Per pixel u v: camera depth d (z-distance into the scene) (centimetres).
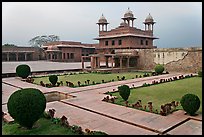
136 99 975
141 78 1797
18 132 569
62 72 2394
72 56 4334
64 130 579
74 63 3747
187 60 2341
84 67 2808
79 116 723
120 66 2562
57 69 2506
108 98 943
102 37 3816
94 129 599
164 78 1786
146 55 2684
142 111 768
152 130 589
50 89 1278
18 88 1335
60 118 675
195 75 1945
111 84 1460
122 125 633
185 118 683
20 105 561
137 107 816
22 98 564
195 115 711
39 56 4662
